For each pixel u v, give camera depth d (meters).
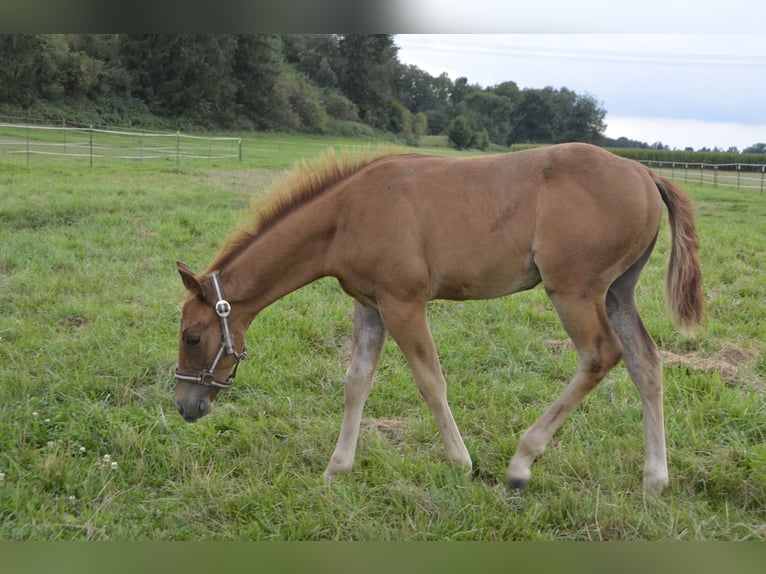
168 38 45.81
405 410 4.45
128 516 3.24
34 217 9.32
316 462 3.82
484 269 3.48
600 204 3.37
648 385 3.52
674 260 3.59
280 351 5.21
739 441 3.75
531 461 3.47
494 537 3.04
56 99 40.03
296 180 3.70
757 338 5.59
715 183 22.16
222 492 3.38
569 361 5.11
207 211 10.55
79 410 4.13
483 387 4.71
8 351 4.95
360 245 3.50
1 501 3.23
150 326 5.60
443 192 3.48
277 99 52.81
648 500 3.27
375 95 64.69
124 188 12.24
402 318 3.48
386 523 3.19
